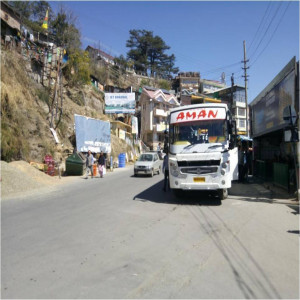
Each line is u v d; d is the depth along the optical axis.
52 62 34.28
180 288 3.97
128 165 34.66
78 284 4.10
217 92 63.25
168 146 10.95
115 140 36.16
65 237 6.32
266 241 6.03
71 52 40.97
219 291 3.89
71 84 38.06
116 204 10.16
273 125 14.17
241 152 16.56
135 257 5.12
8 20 31.84
